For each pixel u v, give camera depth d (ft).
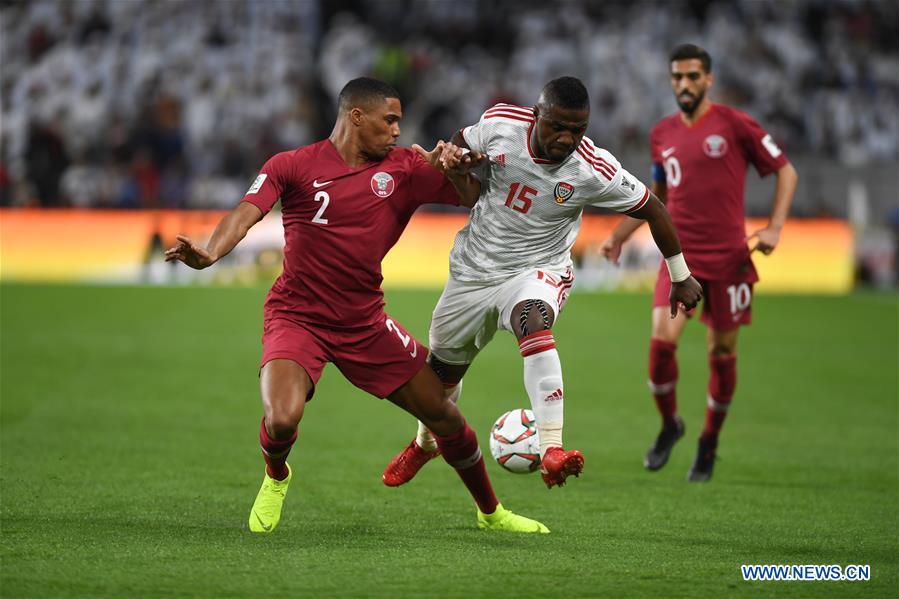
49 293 207.51
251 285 230.68
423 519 64.95
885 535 61.82
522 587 48.11
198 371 128.16
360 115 57.72
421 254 234.17
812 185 258.37
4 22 280.72
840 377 133.28
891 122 285.84
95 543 54.85
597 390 122.62
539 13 299.38
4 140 263.49
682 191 85.76
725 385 81.97
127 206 247.29
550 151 58.70
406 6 297.53
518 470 64.44
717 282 84.64
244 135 262.67
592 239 233.96
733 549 57.36
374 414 107.14
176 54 277.23
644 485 78.23
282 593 46.21
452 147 57.82
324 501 69.97
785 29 299.99
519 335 60.70
